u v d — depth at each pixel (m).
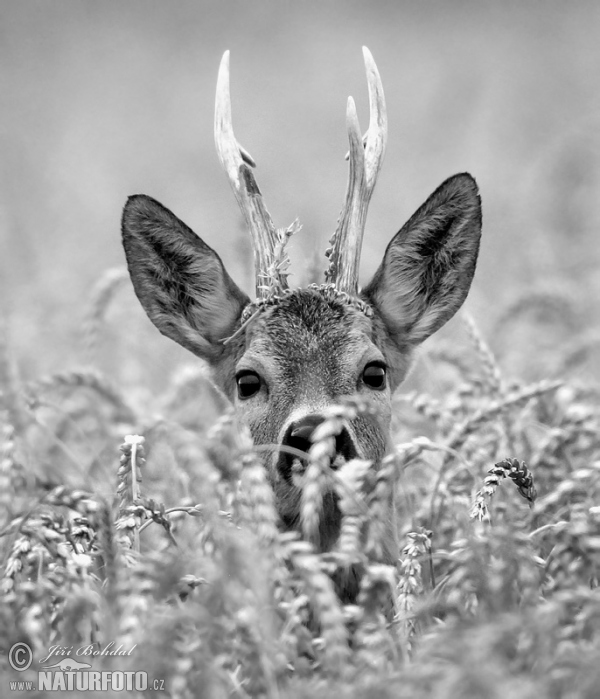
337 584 10.07
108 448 13.33
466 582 8.06
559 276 19.48
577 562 8.59
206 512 8.85
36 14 52.16
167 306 12.39
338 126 38.06
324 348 11.12
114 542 8.35
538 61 43.50
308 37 51.44
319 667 8.23
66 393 15.64
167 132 40.34
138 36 51.41
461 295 12.51
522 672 7.17
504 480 10.51
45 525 8.94
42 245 26.41
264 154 33.97
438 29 51.78
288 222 24.61
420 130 36.19
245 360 11.31
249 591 7.96
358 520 8.42
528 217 24.20
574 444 11.52
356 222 11.89
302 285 13.10
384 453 11.13
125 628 7.40
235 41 51.00
